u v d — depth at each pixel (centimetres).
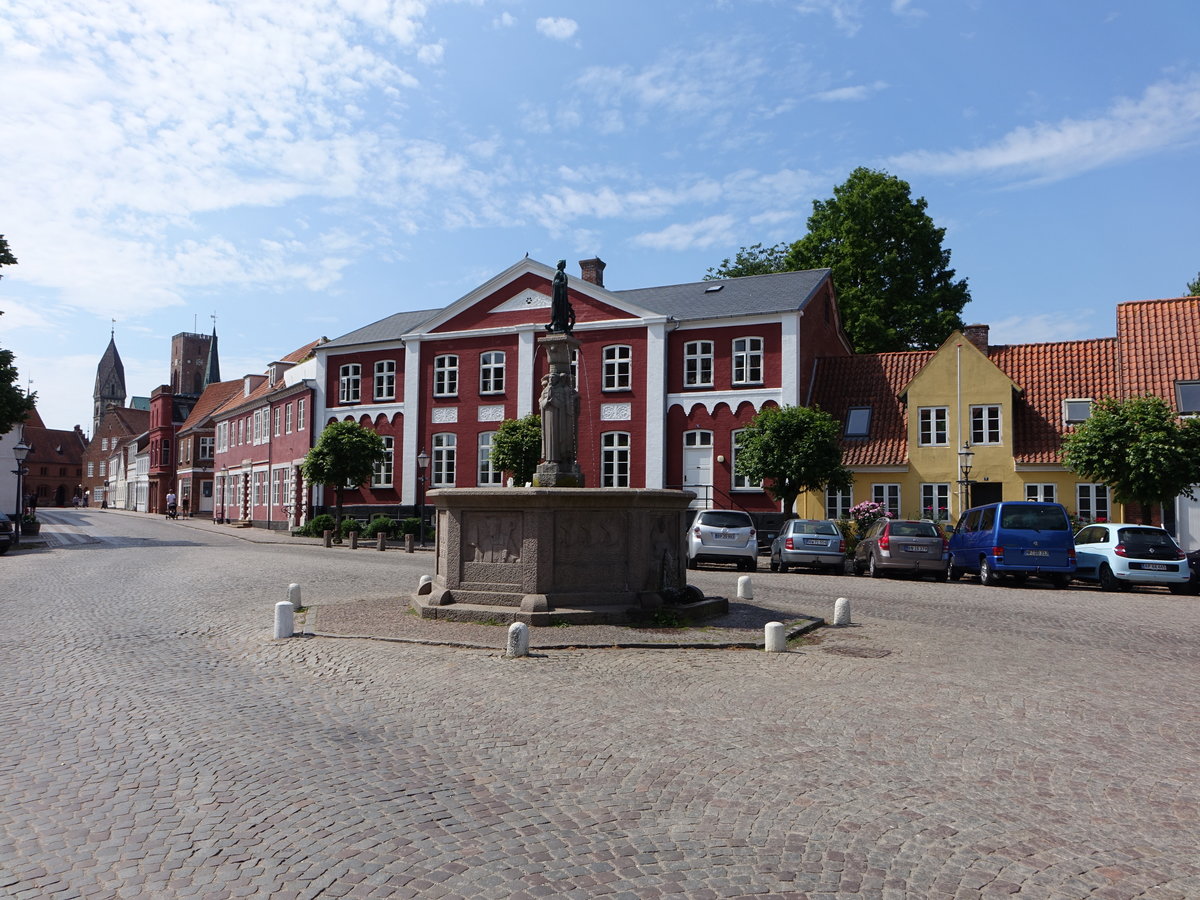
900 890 437
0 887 430
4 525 3038
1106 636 1280
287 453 4756
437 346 4106
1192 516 2758
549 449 1404
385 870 454
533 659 1009
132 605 1495
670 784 591
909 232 4269
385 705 802
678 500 1322
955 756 656
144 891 428
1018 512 2127
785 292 3678
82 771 607
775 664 1005
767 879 448
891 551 2286
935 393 3219
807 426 2897
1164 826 525
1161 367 2983
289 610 1151
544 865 462
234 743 678
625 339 3703
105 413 11131
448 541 1295
